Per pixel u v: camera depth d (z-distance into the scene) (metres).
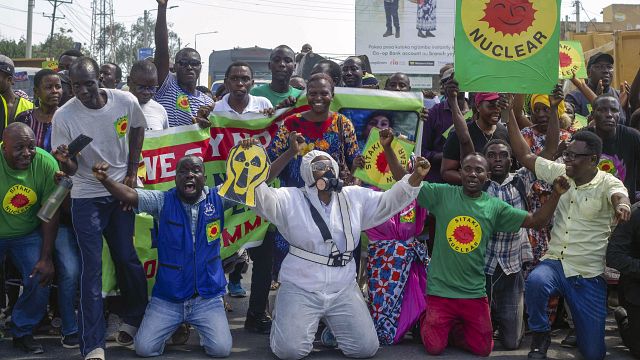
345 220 5.92
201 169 5.97
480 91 6.54
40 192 6.05
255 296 6.77
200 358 5.95
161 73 7.93
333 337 6.33
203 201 6.06
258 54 25.44
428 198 6.21
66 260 6.16
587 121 8.48
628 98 9.02
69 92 7.36
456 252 6.05
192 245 5.96
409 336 6.75
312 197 5.92
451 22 25.09
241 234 6.66
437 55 25.12
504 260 6.26
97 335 5.69
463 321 6.14
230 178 5.69
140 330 5.91
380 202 5.99
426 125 7.56
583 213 6.01
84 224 5.79
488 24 6.51
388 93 7.02
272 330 5.92
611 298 7.57
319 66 8.63
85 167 5.85
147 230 6.45
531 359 5.97
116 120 5.86
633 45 12.14
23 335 6.07
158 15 7.78
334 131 6.62
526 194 6.60
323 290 5.85
